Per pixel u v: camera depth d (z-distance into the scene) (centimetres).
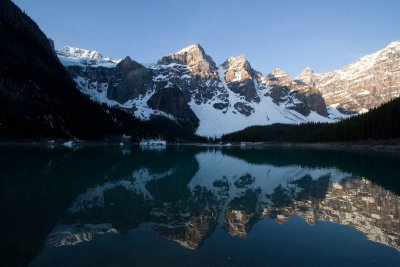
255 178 4634
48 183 3700
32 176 4209
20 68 19062
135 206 2708
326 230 2048
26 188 3350
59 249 1659
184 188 3706
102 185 3697
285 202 2925
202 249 1689
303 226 2144
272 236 1925
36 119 15762
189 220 2288
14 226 2041
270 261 1542
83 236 1877
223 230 2047
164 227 2097
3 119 13875
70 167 5425
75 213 2411
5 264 1462
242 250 1683
